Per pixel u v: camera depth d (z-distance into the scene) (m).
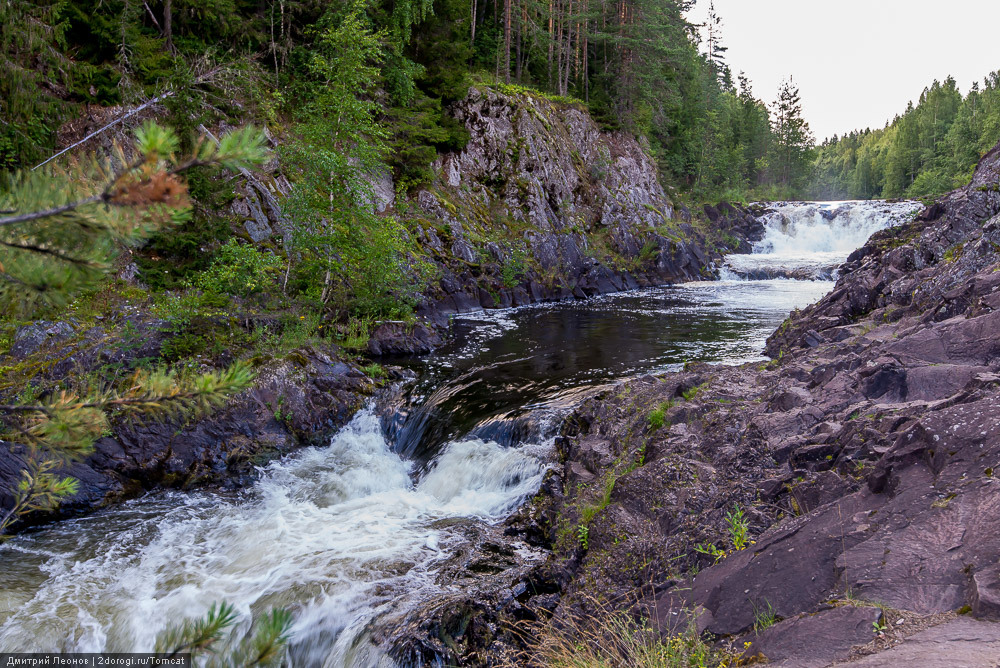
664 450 7.09
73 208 2.39
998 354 6.38
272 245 17.47
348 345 13.99
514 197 28.86
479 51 36.44
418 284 17.97
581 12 40.03
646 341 16.25
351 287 15.66
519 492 8.59
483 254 24.06
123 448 9.14
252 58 20.59
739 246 42.94
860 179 120.06
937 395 6.03
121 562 7.23
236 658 2.47
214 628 2.40
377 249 15.05
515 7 37.56
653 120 44.75
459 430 10.34
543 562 6.61
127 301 12.67
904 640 2.99
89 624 6.04
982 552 3.39
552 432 9.66
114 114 16.50
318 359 12.06
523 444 9.67
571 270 27.45
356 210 14.78
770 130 87.75
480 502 8.69
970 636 2.82
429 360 14.45
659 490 6.38
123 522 8.22
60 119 15.26
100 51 18.12
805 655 3.23
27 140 14.00
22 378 9.41
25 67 15.15
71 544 7.64
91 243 2.59
